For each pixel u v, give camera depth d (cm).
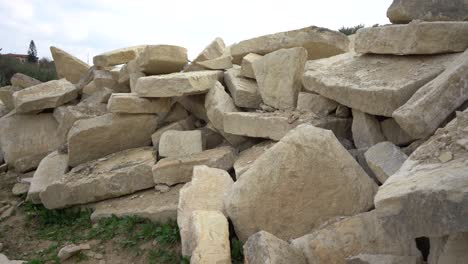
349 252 293
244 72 594
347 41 589
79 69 907
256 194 350
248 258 293
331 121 456
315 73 496
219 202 404
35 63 2958
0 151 748
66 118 665
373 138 412
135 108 575
